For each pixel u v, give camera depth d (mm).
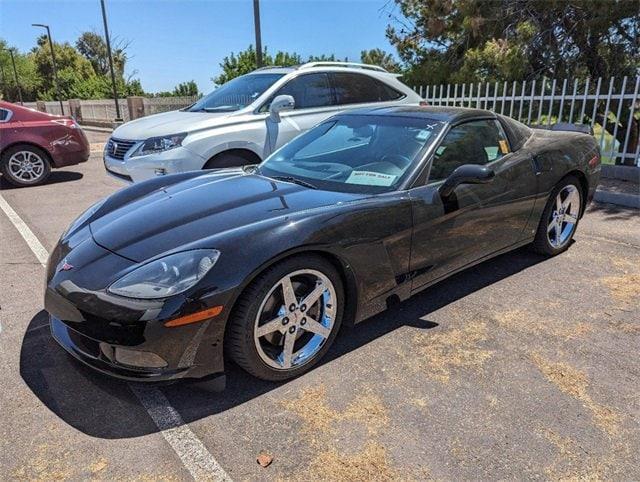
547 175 3830
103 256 2404
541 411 2305
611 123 8828
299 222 2441
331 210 2590
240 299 2291
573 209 4258
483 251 3469
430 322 3125
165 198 2977
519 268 3971
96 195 7219
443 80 10508
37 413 2311
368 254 2676
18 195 7262
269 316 2426
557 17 9156
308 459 2035
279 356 2510
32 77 57188
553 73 9336
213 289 2178
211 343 2238
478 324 3098
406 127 3389
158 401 2404
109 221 2789
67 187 7867
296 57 20359
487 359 2721
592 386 2482
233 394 2451
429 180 3061
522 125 4121
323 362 2711
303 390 2475
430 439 2137
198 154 5074
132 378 2199
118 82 33719
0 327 3094
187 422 2258
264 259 2275
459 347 2840
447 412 2301
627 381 2521
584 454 2051
